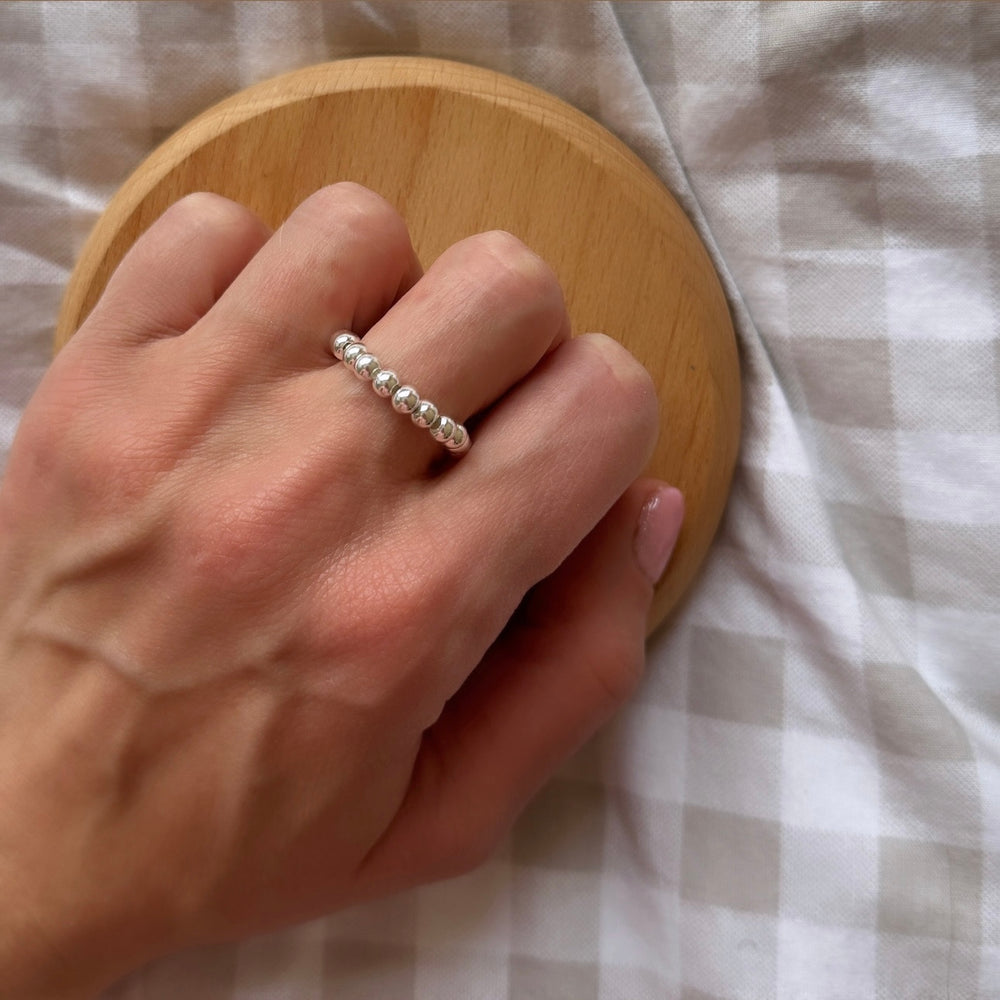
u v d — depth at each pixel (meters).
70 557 0.15
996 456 0.18
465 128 0.18
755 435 0.19
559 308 0.15
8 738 0.16
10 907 0.16
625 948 0.20
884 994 0.19
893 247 0.18
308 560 0.15
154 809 0.15
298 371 0.15
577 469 0.15
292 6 0.19
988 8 0.17
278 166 0.18
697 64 0.19
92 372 0.15
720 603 0.20
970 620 0.19
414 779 0.17
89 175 0.21
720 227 0.19
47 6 0.19
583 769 0.20
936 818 0.19
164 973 0.20
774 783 0.19
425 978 0.20
